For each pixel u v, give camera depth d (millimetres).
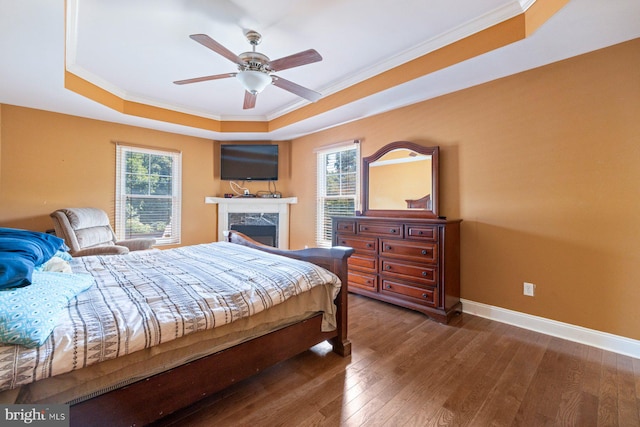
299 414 1468
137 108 3727
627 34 1973
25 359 896
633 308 2053
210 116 4441
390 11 2105
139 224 4223
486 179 2764
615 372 1836
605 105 2145
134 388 1183
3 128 3164
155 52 2635
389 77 2877
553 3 1769
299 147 4910
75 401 1054
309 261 2254
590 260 2225
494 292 2729
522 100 2537
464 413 1479
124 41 2443
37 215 3361
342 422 1414
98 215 3443
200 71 3021
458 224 2910
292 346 1778
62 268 1712
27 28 1866
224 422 1409
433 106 3141
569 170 2309
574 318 2295
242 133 4609
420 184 3188
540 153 2449
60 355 953
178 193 4586
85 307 1227
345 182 4199
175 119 4082
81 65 2869
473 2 2020
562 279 2352
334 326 2004
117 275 1775
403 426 1390
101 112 3520
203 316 1306
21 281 1169
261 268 1933
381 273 3146
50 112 3451
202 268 1961
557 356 2043
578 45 2109
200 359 1385
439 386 1700
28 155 3311
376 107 3445
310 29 2312
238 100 3881
